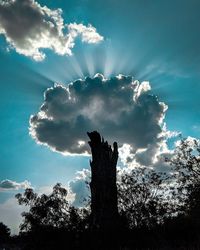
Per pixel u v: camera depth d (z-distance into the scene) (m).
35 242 41.06
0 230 73.00
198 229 38.69
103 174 53.84
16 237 52.69
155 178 52.41
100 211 49.47
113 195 52.31
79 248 39.41
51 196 45.78
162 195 50.97
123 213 50.56
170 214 47.97
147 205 49.88
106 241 39.41
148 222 47.38
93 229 42.06
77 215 44.88
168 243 36.53
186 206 45.97
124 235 40.25
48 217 43.91
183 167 48.97
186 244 35.09
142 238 38.72
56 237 40.47
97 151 56.75
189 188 46.75
